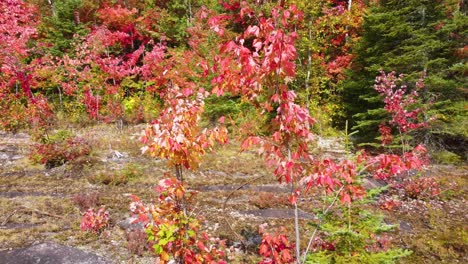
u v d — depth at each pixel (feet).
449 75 53.67
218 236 27.55
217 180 42.09
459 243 27.09
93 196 34.04
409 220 31.53
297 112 11.41
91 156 46.98
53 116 63.87
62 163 44.16
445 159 48.37
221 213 32.42
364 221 15.65
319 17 65.31
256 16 12.04
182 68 54.85
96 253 24.81
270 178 43.32
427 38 48.93
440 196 37.09
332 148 55.52
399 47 52.47
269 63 10.99
